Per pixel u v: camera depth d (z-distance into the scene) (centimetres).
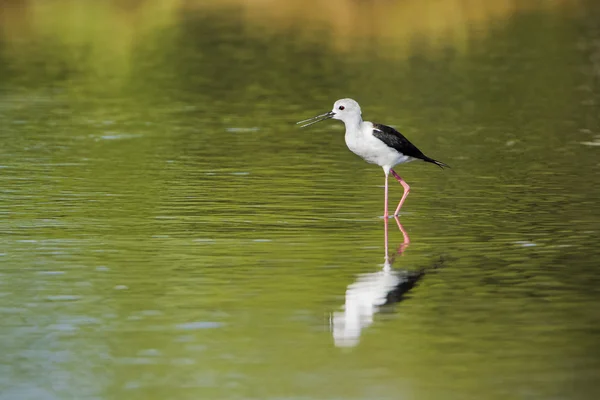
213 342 1126
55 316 1201
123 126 2467
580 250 1452
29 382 1030
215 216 1655
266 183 1897
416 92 2912
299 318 1195
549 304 1234
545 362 1070
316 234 1551
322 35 4050
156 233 1551
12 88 2991
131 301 1251
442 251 1455
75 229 1570
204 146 2245
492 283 1312
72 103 2770
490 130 2405
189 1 5016
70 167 2020
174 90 2975
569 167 2014
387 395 998
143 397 997
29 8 4775
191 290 1290
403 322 1183
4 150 2177
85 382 1029
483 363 1069
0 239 1513
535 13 4638
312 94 2897
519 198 1773
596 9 4712
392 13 4684
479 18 4525
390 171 1694
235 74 3228
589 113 2592
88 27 4266
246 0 5047
